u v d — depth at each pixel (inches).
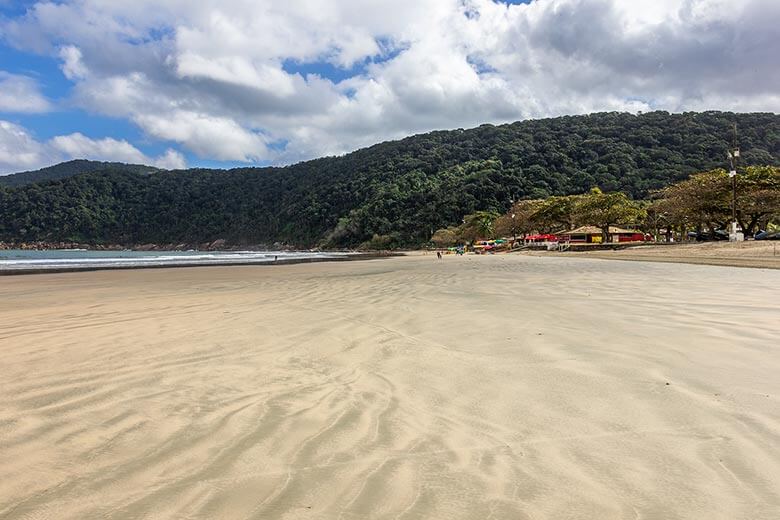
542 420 116.0
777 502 77.0
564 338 209.0
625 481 85.3
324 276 730.8
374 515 75.4
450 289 449.1
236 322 272.2
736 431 105.3
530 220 3262.8
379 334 230.5
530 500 79.4
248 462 95.4
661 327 228.8
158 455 99.3
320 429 112.8
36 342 221.5
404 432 110.3
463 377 154.9
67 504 80.0
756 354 172.4
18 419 121.5
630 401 127.3
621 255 1336.1
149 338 227.8
